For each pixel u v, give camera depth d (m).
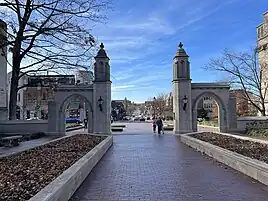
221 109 32.84
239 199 7.06
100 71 33.16
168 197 7.36
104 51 33.66
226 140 16.58
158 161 13.25
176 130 33.06
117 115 108.94
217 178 9.41
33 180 7.29
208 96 33.41
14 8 21.47
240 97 41.62
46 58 24.22
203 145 15.63
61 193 6.33
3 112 32.62
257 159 9.83
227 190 7.91
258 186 8.20
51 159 10.51
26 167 8.98
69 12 21.05
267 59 46.47
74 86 32.97
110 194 7.68
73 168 8.46
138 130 41.84
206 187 8.30
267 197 7.17
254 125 31.44
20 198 5.80
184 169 11.15
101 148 14.41
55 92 32.66
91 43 24.48
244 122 32.62
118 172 10.70
